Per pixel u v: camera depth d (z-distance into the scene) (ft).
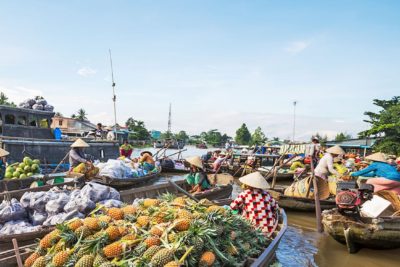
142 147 221.25
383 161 26.08
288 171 58.03
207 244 12.08
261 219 18.52
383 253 21.72
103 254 11.48
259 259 14.20
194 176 31.71
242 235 14.93
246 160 73.56
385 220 20.59
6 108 46.88
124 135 122.83
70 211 19.20
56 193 21.27
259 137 247.09
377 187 25.16
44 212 20.12
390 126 94.38
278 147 107.04
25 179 31.27
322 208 31.60
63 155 50.11
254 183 18.65
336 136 166.71
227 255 12.77
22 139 45.91
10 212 19.36
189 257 11.29
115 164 43.21
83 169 36.06
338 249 22.47
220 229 13.09
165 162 68.18
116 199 22.00
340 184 24.18
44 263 11.84
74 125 148.97
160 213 13.64
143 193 30.37
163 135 293.43
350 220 21.81
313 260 20.58
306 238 24.80
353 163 55.42
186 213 13.19
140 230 12.80
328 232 22.22
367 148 105.91
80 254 11.60
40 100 52.80
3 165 36.50
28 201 20.34
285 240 24.27
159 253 10.86
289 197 31.78
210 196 31.40
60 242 12.27
